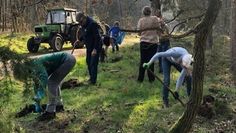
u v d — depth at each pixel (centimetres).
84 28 999
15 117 748
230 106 786
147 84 991
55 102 750
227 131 680
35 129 698
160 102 830
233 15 1234
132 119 733
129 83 1005
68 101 859
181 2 994
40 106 762
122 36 1806
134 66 1316
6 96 386
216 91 938
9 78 377
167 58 780
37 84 383
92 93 928
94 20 1000
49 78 743
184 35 534
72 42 2067
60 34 2030
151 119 727
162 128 681
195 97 544
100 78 1095
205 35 529
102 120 732
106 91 942
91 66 1009
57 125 713
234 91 952
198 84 541
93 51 996
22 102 796
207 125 702
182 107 776
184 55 750
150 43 975
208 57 1335
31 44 1955
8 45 385
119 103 837
